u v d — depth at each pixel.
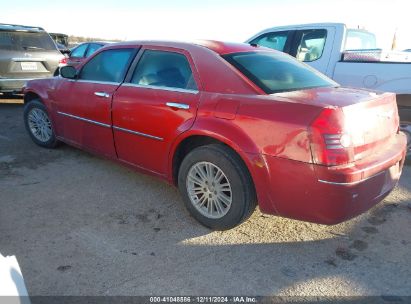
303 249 3.25
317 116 2.79
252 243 3.32
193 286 2.77
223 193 3.40
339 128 2.78
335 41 6.03
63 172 4.81
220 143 3.39
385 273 2.95
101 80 4.51
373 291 2.75
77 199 4.07
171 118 3.63
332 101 3.00
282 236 3.44
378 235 3.48
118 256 3.09
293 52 6.50
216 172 3.40
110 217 3.71
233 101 3.23
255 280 2.85
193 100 3.49
